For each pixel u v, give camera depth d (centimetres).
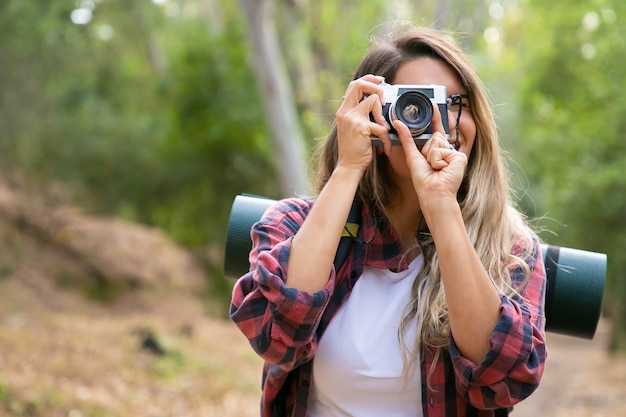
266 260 175
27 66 1455
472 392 171
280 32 1648
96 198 1952
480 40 1372
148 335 1093
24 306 1427
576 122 1722
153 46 2283
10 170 1712
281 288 170
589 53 1941
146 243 2062
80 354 967
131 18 2097
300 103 1568
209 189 1973
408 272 188
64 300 1579
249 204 231
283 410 194
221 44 1788
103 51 1819
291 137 1248
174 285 1938
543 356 173
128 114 2112
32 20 1363
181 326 1395
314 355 183
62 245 1759
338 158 189
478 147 193
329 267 176
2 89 1449
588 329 212
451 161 176
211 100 1792
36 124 1580
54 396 734
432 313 178
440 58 194
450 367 180
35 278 1599
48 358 908
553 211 1673
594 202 1503
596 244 1548
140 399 867
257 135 1794
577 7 1848
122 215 2111
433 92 182
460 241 170
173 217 2116
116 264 1836
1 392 680
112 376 916
